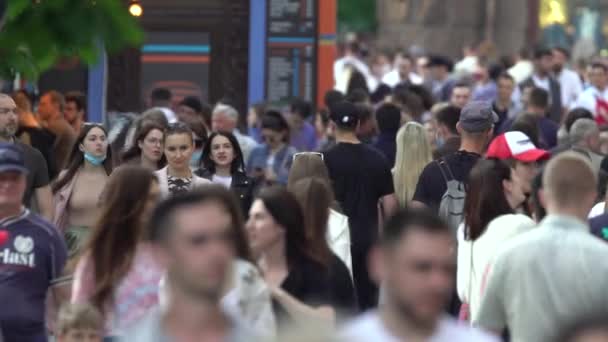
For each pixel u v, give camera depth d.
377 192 29.67
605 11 118.25
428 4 103.06
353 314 18.97
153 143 29.66
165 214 13.96
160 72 47.28
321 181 19.81
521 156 23.75
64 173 28.70
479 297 19.92
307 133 44.75
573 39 114.44
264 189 18.67
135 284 18.58
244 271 16.50
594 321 10.74
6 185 21.23
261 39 48.06
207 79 47.72
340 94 42.09
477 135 27.31
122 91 46.34
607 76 48.38
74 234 28.39
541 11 107.56
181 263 13.78
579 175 17.55
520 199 22.92
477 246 21.41
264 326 16.66
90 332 18.31
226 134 30.39
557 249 17.47
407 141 30.28
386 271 13.66
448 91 57.50
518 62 62.19
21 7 18.31
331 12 48.34
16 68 18.61
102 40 18.52
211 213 13.88
